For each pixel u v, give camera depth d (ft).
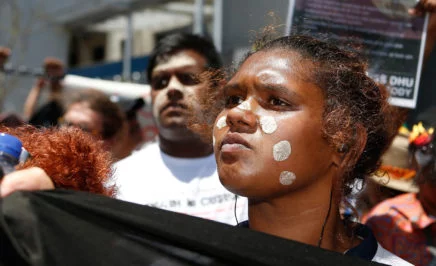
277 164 4.99
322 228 5.24
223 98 6.06
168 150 8.61
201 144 8.53
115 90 14.67
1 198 3.89
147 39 29.04
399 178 8.56
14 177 4.07
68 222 3.92
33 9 30.73
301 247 4.28
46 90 16.31
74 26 31.65
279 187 5.03
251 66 5.27
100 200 4.15
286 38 5.54
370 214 8.29
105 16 30.32
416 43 8.26
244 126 5.02
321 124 5.12
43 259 3.69
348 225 5.75
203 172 8.50
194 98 7.16
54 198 3.99
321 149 5.15
